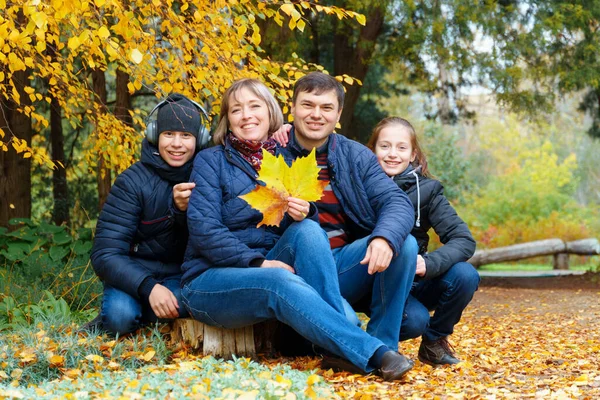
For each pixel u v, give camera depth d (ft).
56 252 19.85
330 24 35.73
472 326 24.45
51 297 15.90
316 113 11.46
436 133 73.46
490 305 32.17
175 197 11.44
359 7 33.12
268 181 10.34
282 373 9.89
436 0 35.04
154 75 16.01
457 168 73.31
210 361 10.19
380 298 11.11
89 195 42.06
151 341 11.84
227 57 15.49
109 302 11.93
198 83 16.16
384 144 12.73
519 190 79.41
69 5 11.49
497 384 10.78
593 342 18.61
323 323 9.96
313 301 10.03
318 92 11.47
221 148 11.48
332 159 11.60
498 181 84.23
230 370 9.76
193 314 11.25
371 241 10.64
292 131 12.06
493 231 71.56
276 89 16.63
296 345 12.51
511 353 16.46
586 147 127.95
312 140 11.73
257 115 11.43
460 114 44.93
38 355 10.91
